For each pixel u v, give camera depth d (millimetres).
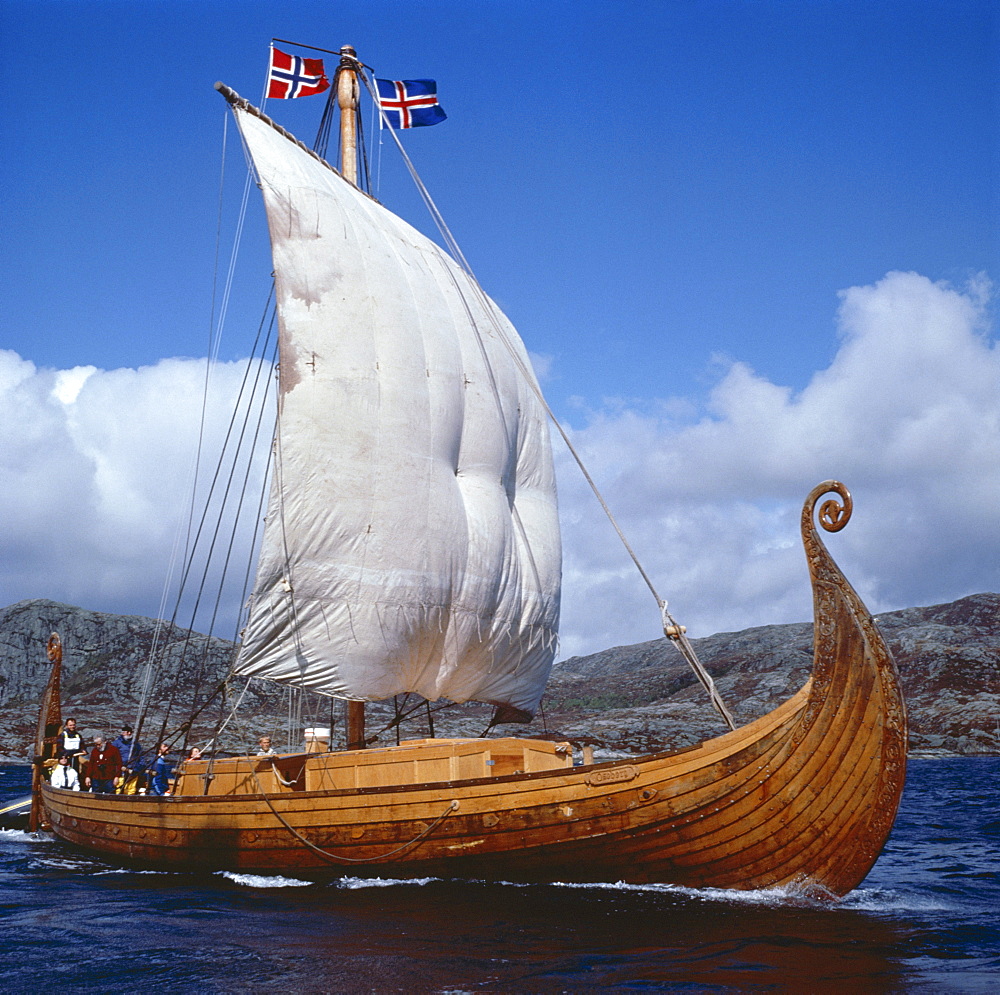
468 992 8117
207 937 10398
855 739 11438
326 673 16953
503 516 20719
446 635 18766
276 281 18078
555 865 12977
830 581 11695
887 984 8312
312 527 17000
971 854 17938
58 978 8773
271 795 14602
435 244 23047
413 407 18859
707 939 10031
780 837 11961
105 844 17469
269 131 19484
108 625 101688
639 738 72062
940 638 104750
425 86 24656
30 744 69312
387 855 13680
